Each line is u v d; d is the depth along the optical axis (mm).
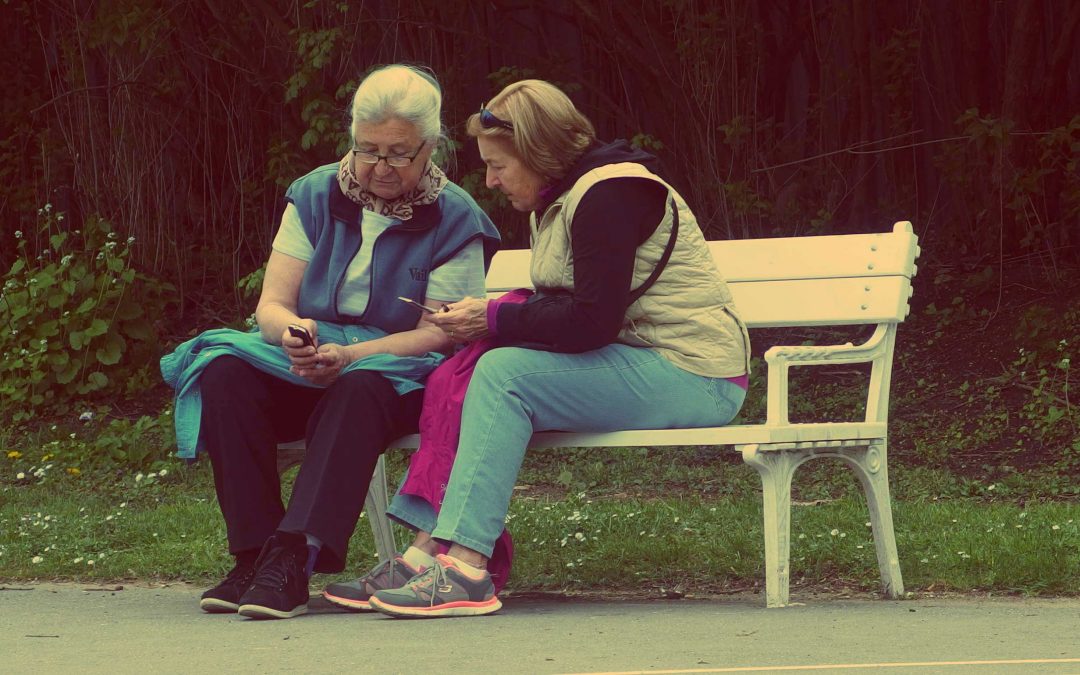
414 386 10766
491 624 9703
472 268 11789
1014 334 27562
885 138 32438
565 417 10758
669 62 31125
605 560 13531
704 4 31281
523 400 10516
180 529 15648
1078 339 26938
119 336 28844
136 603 11500
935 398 26516
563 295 10859
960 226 32031
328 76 29766
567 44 33594
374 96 11141
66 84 33656
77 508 18234
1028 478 21578
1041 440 23609
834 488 20375
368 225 11594
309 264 11609
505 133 11055
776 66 32938
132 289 30016
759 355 29844
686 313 11070
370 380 10547
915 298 30672
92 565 13758
